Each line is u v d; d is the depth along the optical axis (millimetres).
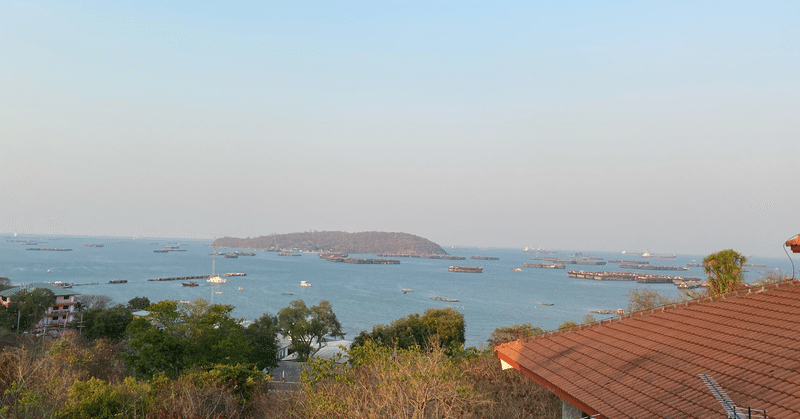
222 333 49000
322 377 18391
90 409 19266
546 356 14633
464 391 15711
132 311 98250
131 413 19859
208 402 23453
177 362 44094
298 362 79562
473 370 20422
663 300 35469
